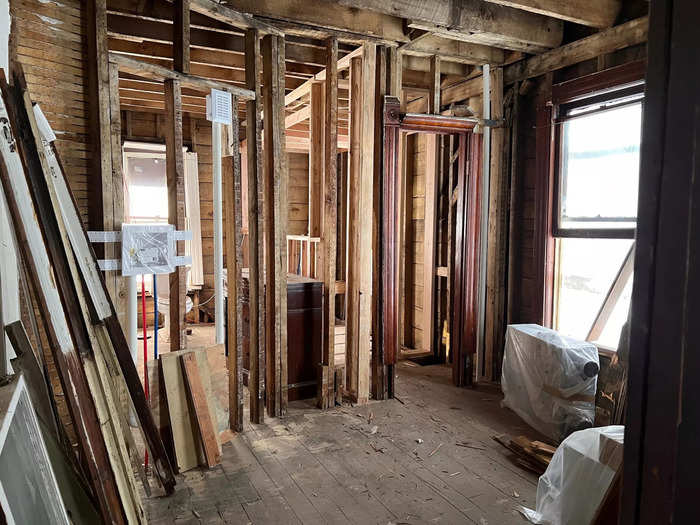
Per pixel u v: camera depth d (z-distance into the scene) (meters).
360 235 3.75
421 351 5.31
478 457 2.96
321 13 3.46
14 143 1.81
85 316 2.04
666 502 0.73
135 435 3.18
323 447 3.08
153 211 6.70
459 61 4.19
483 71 4.19
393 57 3.77
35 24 2.38
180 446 2.77
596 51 3.56
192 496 2.53
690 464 0.69
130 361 2.48
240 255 3.27
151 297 6.14
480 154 4.20
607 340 3.54
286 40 3.74
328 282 3.71
